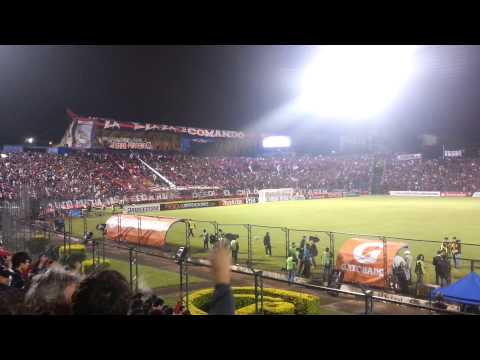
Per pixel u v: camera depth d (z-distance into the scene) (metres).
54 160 72.62
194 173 91.06
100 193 67.50
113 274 4.38
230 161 102.69
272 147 115.88
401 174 106.62
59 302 4.69
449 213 55.06
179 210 66.06
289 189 88.19
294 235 38.62
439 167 104.75
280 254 31.05
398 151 135.50
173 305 17.80
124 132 81.88
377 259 21.80
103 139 79.12
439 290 17.86
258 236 38.38
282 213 58.59
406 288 21.05
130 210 61.00
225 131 102.00
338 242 34.41
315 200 85.31
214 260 4.36
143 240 33.41
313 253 26.34
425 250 30.66
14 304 5.09
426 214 54.16
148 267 26.02
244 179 96.50
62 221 40.47
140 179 79.88
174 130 90.00
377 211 58.91
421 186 100.44
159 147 88.31
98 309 4.10
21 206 38.47
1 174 61.00
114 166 80.25
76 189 65.69
